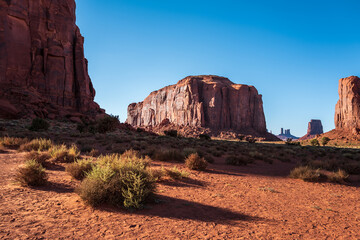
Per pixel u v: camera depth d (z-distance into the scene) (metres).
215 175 10.43
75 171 7.48
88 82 81.88
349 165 13.97
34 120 34.69
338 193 8.27
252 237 3.86
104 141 24.89
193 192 6.99
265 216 5.12
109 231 3.71
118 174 5.47
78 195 5.56
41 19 66.00
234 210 5.43
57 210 4.53
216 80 186.75
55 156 10.82
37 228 3.62
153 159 13.91
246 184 8.91
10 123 41.53
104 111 85.12
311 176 10.54
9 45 57.28
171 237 3.64
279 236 3.99
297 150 32.28
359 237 4.16
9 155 11.96
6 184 6.30
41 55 65.31
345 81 131.12
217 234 3.89
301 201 6.79
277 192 7.83
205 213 5.05
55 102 65.81
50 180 7.10
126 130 57.38
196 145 28.33
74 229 3.69
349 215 5.60
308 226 4.62
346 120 125.12
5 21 57.16
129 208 4.86
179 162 13.60
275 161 18.83
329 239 4.00
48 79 65.31
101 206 4.87
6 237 3.21
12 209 4.38
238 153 22.36
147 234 3.70
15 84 57.38
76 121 59.06
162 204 5.44
